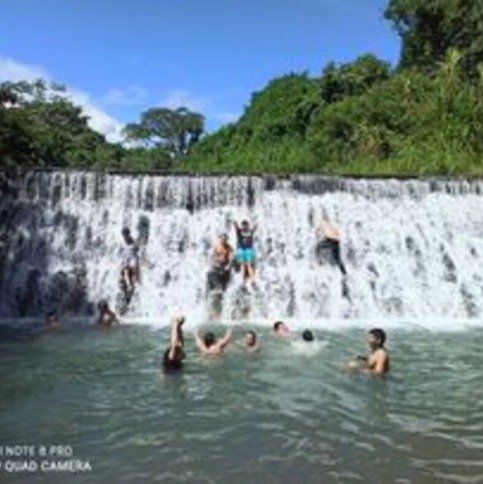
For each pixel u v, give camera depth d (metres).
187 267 20.27
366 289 20.34
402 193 22.25
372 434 9.15
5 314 19.17
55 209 20.81
